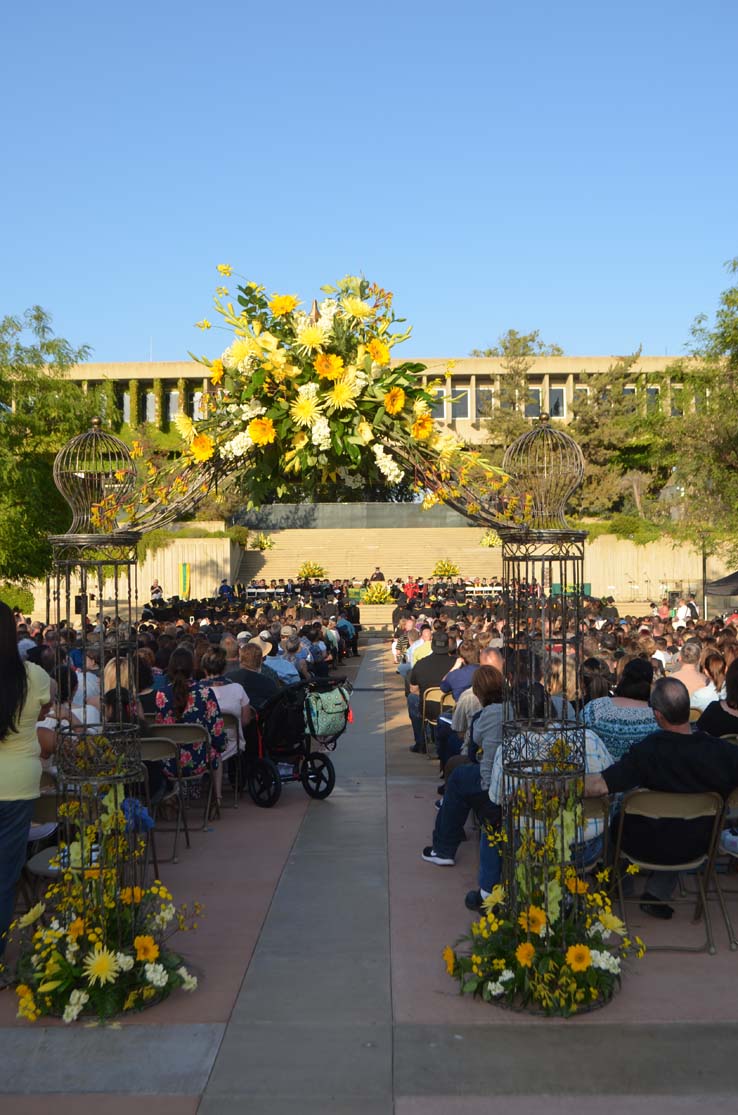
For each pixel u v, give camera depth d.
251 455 5.46
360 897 6.39
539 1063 4.13
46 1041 4.37
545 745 5.24
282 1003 4.75
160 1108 3.79
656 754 5.60
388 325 5.35
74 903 4.95
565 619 5.20
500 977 4.69
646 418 31.53
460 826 7.03
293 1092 3.91
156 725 7.78
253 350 5.11
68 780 5.10
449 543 55.41
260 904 6.25
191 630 17.28
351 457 5.18
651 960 5.32
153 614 29.31
